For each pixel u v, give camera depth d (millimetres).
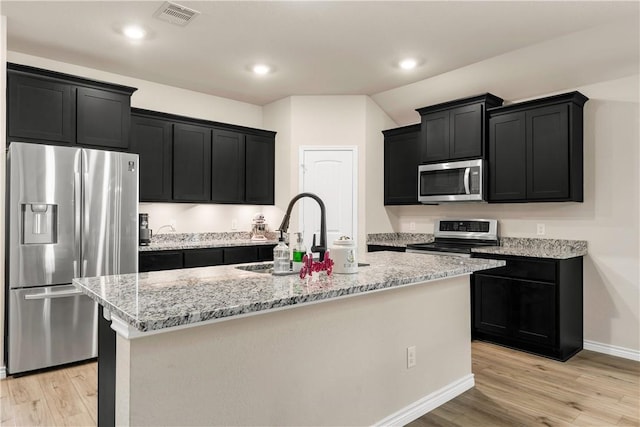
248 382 1606
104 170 3309
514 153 3762
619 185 3420
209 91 4602
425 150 4391
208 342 1491
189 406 1438
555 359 3307
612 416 2373
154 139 4027
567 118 3436
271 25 3014
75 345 3178
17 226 2928
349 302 2000
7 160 3010
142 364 1333
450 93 4273
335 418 1930
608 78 3447
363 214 4723
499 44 3311
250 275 1996
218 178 4488
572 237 3682
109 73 4012
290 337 1752
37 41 3281
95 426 2248
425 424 2264
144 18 2908
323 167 4777
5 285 2949
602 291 3508
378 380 2135
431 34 3145
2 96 2889
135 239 3473
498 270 3607
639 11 2754
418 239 4918
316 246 2076
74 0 2660
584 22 2924
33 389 2734
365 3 2693
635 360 3309
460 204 4516
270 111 5062
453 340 2619
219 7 2756
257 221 4836
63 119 3275
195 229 4590
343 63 3754
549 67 3539
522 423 2285
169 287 1650
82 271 3184
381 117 4953
